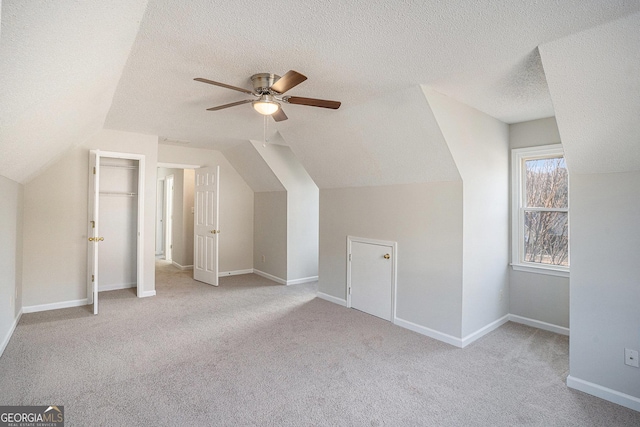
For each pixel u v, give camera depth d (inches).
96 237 147.1
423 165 125.8
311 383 93.9
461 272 120.0
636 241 84.6
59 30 49.0
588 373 91.2
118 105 123.6
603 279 89.2
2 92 52.1
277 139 186.1
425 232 131.0
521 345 121.8
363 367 103.5
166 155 210.1
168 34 72.6
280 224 217.3
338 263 169.9
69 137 122.4
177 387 90.8
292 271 212.7
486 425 77.2
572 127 86.3
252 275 238.5
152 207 179.5
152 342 120.2
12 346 114.6
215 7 62.5
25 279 149.8
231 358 108.5
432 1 60.6
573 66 76.6
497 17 65.9
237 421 77.2
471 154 123.8
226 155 229.6
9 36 41.6
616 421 79.1
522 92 107.2
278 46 78.3
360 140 135.2
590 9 63.0
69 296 160.4
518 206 146.3
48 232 154.7
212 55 82.8
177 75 95.0
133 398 85.4
